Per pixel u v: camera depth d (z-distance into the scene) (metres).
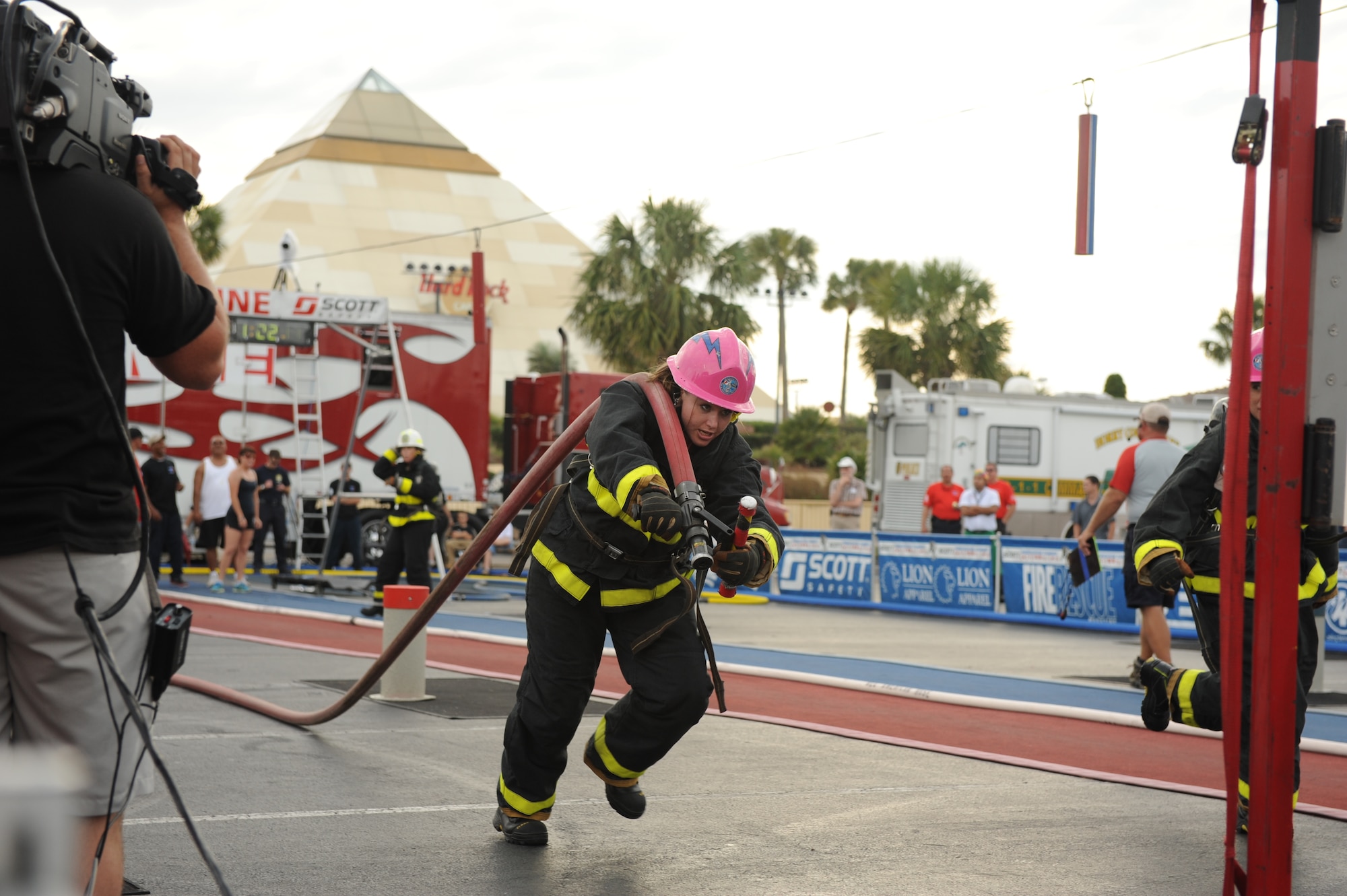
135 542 2.72
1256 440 4.83
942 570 16.70
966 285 43.72
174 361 2.82
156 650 2.74
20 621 2.53
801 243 59.19
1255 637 3.10
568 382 18.72
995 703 8.20
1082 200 13.38
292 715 6.80
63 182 2.58
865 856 4.56
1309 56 3.03
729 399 4.12
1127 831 5.00
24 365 2.50
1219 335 49.47
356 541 20.11
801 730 7.21
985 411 23.38
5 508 2.48
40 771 1.66
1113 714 7.68
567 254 133.00
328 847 4.53
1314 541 4.47
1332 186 3.02
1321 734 7.54
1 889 1.62
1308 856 4.69
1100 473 24.22
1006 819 5.16
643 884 4.18
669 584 4.36
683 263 34.09
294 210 120.75
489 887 4.11
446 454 21.25
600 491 4.30
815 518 35.12
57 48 2.53
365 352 19.05
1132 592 9.05
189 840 4.55
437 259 120.44
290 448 20.14
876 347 44.50
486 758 6.14
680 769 6.07
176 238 2.91
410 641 5.62
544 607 4.45
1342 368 3.07
